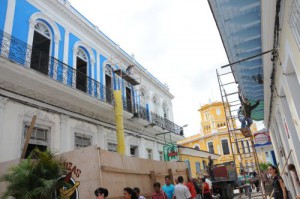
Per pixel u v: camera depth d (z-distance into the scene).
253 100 10.61
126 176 6.57
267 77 7.25
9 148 7.80
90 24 13.76
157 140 17.94
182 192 6.90
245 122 10.48
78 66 12.84
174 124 20.12
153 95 19.55
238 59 6.89
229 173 16.36
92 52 13.34
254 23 5.49
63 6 11.63
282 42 4.93
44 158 5.29
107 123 12.84
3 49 8.27
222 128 43.31
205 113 46.12
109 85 14.48
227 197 14.84
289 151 9.01
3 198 4.90
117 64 15.41
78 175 5.64
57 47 11.01
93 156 5.68
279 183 5.58
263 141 14.37
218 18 5.36
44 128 9.24
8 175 5.04
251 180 19.88
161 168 8.73
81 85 11.43
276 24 4.56
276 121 10.41
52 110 9.70
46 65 9.99
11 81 8.20
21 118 8.44
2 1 9.01
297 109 5.29
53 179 5.10
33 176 4.96
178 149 21.84
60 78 10.18
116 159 6.26
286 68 5.27
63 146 9.76
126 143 14.21
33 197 4.79
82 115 11.24
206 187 11.04
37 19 10.45
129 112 13.80
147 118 16.75
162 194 6.93
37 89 9.02
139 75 17.66
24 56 8.99
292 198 9.64
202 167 26.38
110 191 5.66
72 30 12.24
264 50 5.94
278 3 4.05
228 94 10.32
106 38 14.58
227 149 42.03
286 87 5.86
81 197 5.45
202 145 44.03
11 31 9.03
